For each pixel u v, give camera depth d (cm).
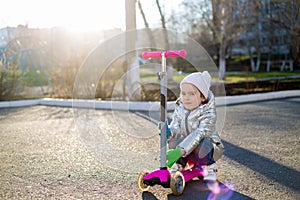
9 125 566
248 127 498
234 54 1991
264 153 356
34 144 421
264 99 821
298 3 1024
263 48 1602
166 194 249
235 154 354
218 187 261
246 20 1345
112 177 288
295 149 370
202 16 1371
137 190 258
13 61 945
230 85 1034
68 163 333
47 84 1013
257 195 244
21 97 931
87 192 254
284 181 271
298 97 850
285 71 1498
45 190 259
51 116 655
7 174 300
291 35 1134
